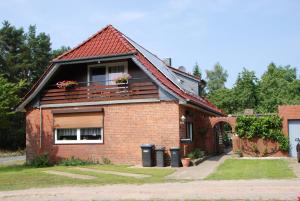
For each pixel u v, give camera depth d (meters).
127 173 18.48
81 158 24.20
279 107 26.50
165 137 22.27
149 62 24.00
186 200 11.27
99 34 25.55
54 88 25.64
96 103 24.05
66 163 23.69
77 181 16.05
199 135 28.02
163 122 22.38
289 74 68.00
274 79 60.53
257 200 10.91
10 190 14.54
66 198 12.42
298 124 26.20
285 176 15.71
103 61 24.05
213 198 11.40
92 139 24.27
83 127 24.28
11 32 60.53
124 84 23.47
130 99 23.23
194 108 25.78
